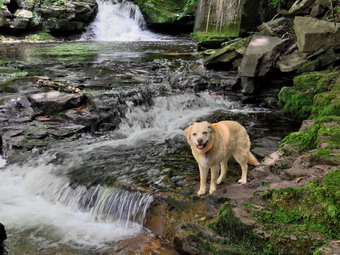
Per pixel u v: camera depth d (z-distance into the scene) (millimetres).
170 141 5832
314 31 7930
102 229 3930
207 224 3166
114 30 18656
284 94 7117
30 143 5594
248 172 4109
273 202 3121
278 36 9984
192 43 15445
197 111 7402
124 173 4527
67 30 17328
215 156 3434
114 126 6398
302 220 2887
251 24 13195
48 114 6602
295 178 3617
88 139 5859
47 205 4469
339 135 4316
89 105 6758
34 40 16297
